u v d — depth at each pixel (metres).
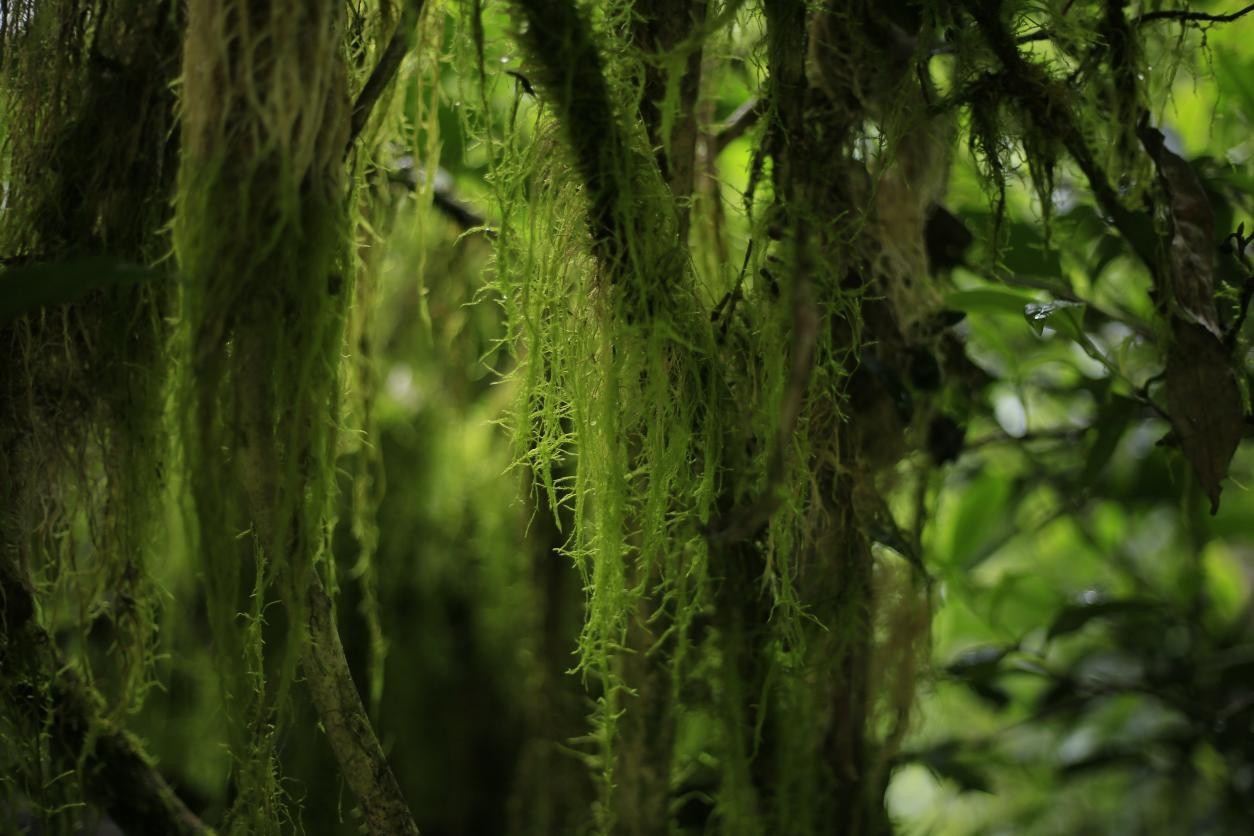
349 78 0.98
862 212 1.02
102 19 0.96
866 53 1.03
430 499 1.43
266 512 0.89
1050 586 1.49
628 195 0.92
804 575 1.04
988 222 1.13
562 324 0.97
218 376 0.86
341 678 0.94
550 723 1.32
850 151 1.04
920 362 1.09
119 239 0.96
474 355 1.35
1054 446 1.49
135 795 1.04
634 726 1.06
